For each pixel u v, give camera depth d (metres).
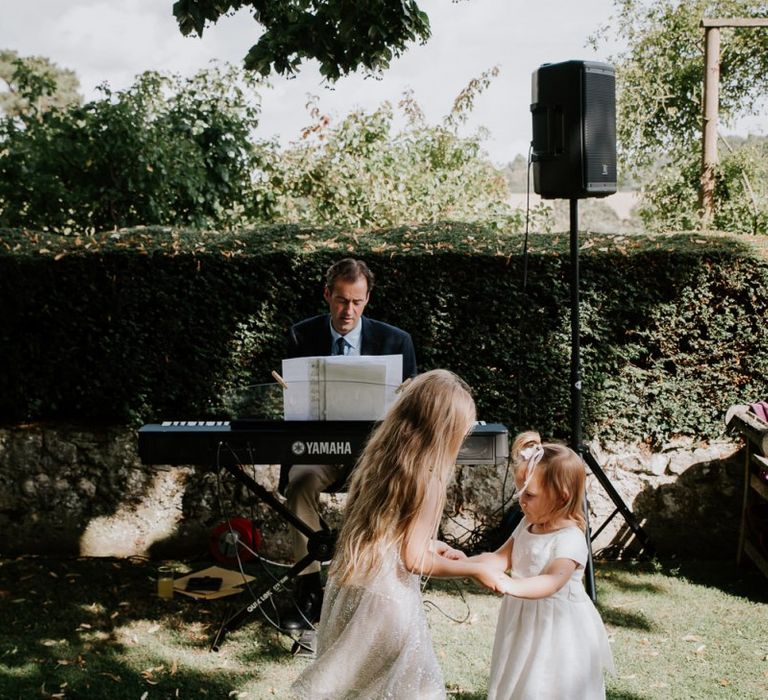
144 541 5.39
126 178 9.23
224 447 3.88
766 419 5.07
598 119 4.44
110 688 3.70
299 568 4.07
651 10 14.21
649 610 4.57
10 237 5.71
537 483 3.00
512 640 3.04
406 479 2.61
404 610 2.62
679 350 5.50
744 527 5.19
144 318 5.40
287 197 9.94
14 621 4.35
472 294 5.41
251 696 3.64
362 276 4.24
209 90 10.11
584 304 5.41
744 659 4.02
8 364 5.43
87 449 5.37
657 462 5.45
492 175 11.19
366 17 5.59
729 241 5.70
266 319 5.42
